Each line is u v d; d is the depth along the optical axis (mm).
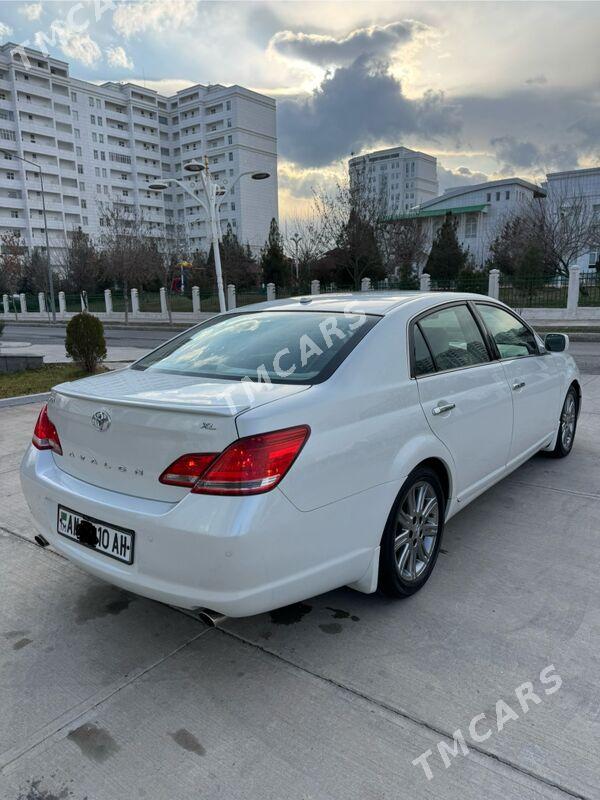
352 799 1696
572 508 3783
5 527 3674
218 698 2135
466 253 38094
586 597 2734
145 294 38031
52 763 1855
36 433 2736
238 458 1965
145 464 2156
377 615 2635
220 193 20875
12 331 31672
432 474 2805
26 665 2354
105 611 2742
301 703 2094
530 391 3820
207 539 1949
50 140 76812
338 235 29516
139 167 88688
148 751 1896
